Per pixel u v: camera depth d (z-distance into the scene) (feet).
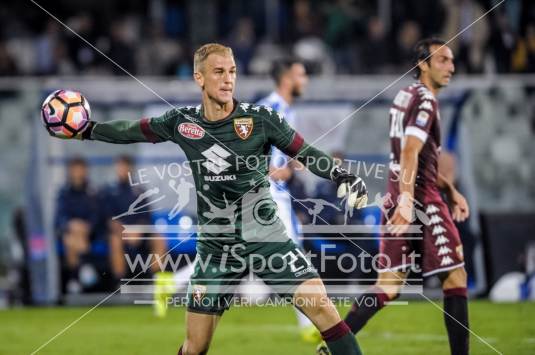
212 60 47.24
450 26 132.77
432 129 58.39
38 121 109.60
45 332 82.33
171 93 110.73
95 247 106.22
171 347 72.49
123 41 138.72
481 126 113.19
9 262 111.55
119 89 110.22
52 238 106.83
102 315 95.14
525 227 106.52
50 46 138.92
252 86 110.42
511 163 113.50
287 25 153.58
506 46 130.82
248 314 94.48
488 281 104.99
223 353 68.85
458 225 106.63
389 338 75.05
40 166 108.37
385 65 136.87
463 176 110.83
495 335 74.90
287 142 48.44
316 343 73.67
